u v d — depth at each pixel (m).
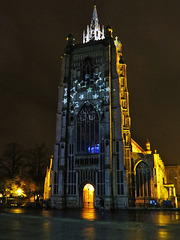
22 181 69.00
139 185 59.00
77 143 61.44
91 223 25.14
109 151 55.75
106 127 57.72
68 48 69.75
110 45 66.88
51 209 50.62
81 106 63.56
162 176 66.56
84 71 67.31
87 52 68.25
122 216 33.66
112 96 61.88
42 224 24.06
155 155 59.12
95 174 57.28
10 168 68.50
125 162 58.69
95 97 62.88
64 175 58.47
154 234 18.28
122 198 54.00
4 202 58.59
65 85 65.69
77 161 59.66
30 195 75.31
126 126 62.94
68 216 33.06
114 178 55.91
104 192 54.78
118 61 70.00
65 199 57.41
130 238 16.52
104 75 62.97
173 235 17.81
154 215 35.69
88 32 85.31
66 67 68.06
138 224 24.14
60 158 59.50
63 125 62.28
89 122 62.00
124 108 64.44
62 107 64.38
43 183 74.62
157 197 56.03
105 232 19.17
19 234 17.80
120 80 67.75
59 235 17.55
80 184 57.88
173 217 32.22
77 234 18.09
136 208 52.44
